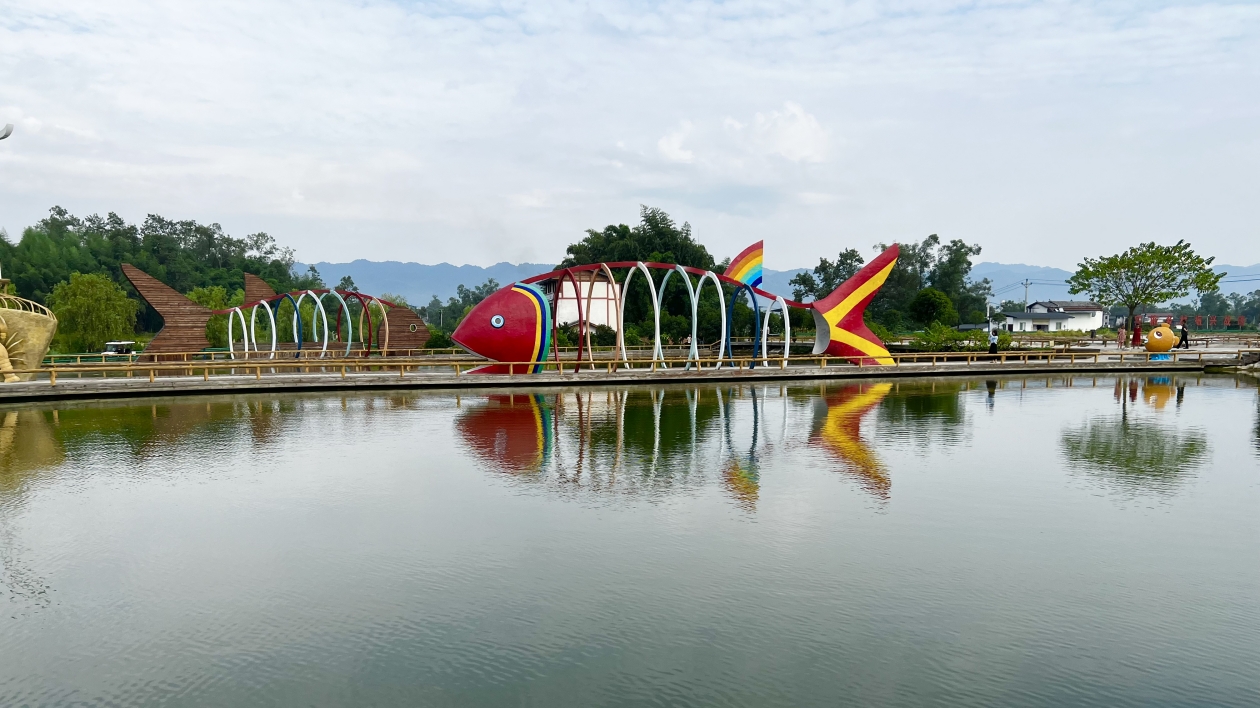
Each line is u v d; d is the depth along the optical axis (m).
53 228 112.38
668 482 16.11
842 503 14.49
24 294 88.00
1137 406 28.48
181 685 8.01
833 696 7.73
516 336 34.69
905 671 8.23
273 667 8.37
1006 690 7.87
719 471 17.14
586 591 10.29
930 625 9.31
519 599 10.04
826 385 36.03
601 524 13.15
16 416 25.39
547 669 8.28
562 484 15.91
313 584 10.56
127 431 22.30
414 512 13.87
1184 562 11.42
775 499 14.77
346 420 24.44
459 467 17.50
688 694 7.78
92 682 8.06
